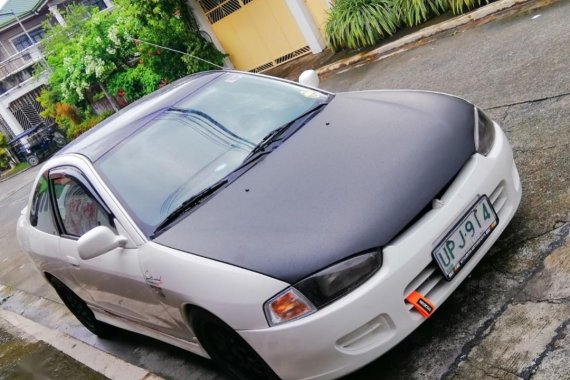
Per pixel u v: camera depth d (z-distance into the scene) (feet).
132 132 13.26
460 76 21.61
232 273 9.35
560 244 10.73
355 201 9.58
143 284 11.21
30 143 80.18
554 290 9.82
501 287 10.46
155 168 12.21
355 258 8.89
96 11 55.06
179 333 11.76
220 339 10.55
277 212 9.98
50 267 15.39
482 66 21.30
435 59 25.04
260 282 9.04
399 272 8.98
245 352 10.02
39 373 16.80
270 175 11.02
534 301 9.82
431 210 9.58
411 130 10.90
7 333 21.42
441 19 28.99
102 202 12.10
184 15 43.78
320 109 12.97
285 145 11.82
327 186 10.11
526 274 10.46
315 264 8.87
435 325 10.43
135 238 11.22
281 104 13.43
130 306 12.76
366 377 10.16
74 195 13.21
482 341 9.60
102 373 14.96
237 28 42.91
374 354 9.05
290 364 9.20
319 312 8.77
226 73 14.93
